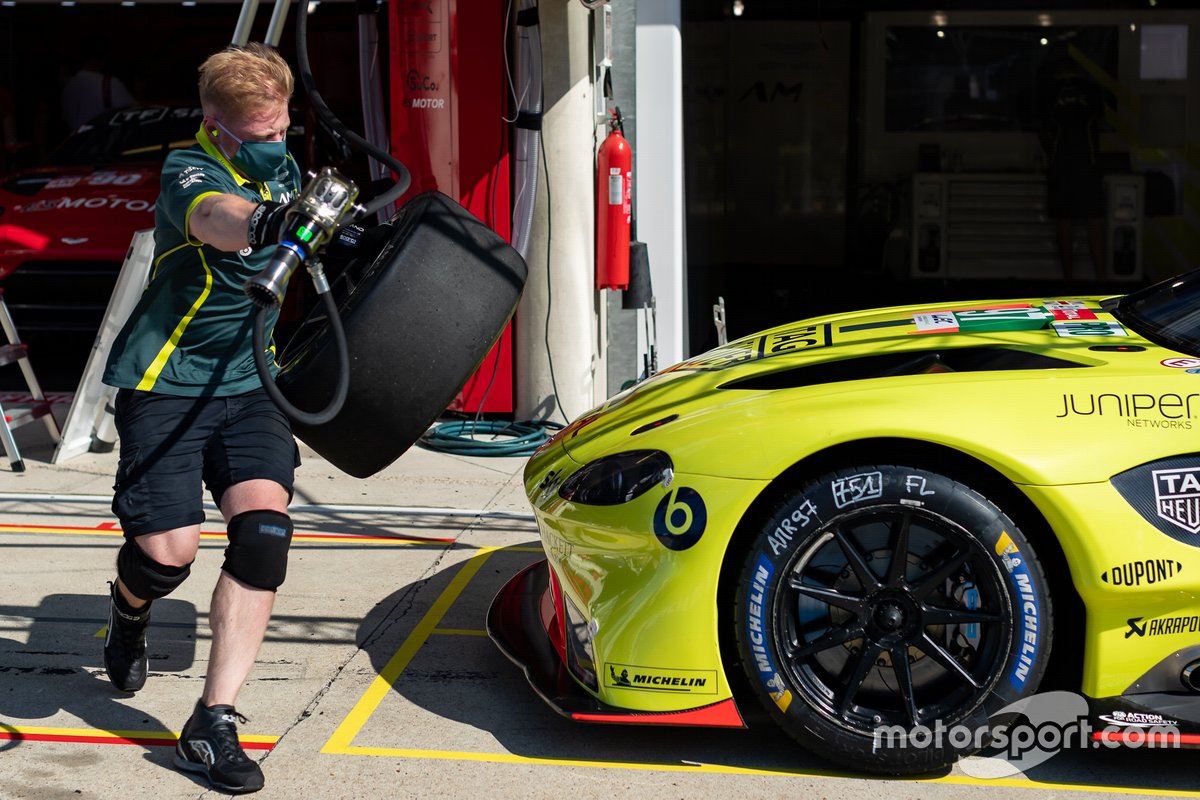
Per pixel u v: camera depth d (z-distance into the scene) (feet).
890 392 9.09
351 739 9.84
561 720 10.18
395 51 20.20
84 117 36.14
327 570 13.98
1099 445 8.66
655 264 21.70
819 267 35.55
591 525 9.37
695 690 9.11
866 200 35.14
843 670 9.27
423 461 18.94
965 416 8.79
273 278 7.78
